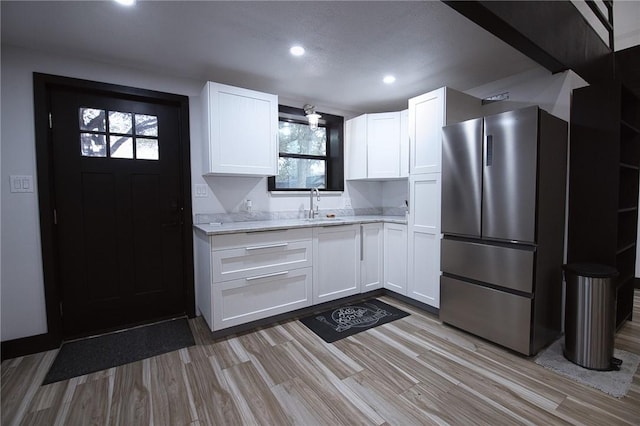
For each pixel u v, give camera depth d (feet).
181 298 9.40
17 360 6.84
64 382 6.02
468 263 7.77
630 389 5.65
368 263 10.53
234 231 7.69
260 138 9.01
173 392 5.70
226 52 7.55
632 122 8.45
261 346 7.38
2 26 6.18
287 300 8.72
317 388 5.77
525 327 6.68
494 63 8.31
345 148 12.49
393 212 13.10
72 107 7.76
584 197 7.55
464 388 5.73
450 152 8.07
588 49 7.91
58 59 7.39
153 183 8.84
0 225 6.86
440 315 8.54
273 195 10.72
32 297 7.18
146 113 8.68
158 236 8.96
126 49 7.28
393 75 9.10
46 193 7.25
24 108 7.03
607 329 6.20
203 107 8.75
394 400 5.41
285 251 8.64
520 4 5.60
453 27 6.59
